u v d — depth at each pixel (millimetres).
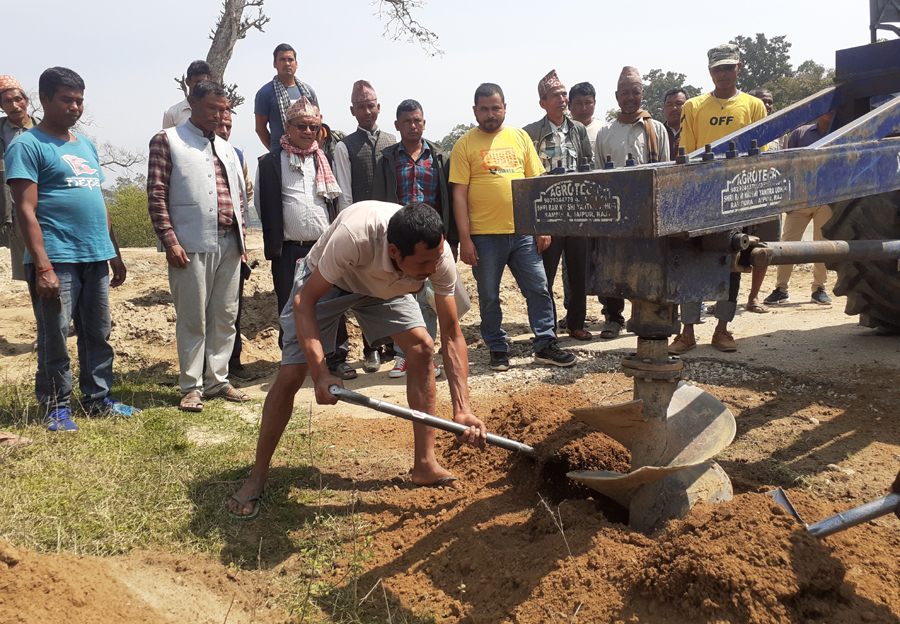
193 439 4496
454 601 2744
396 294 3436
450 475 3846
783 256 2742
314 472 4031
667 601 2430
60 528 3109
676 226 2266
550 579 2674
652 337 2820
